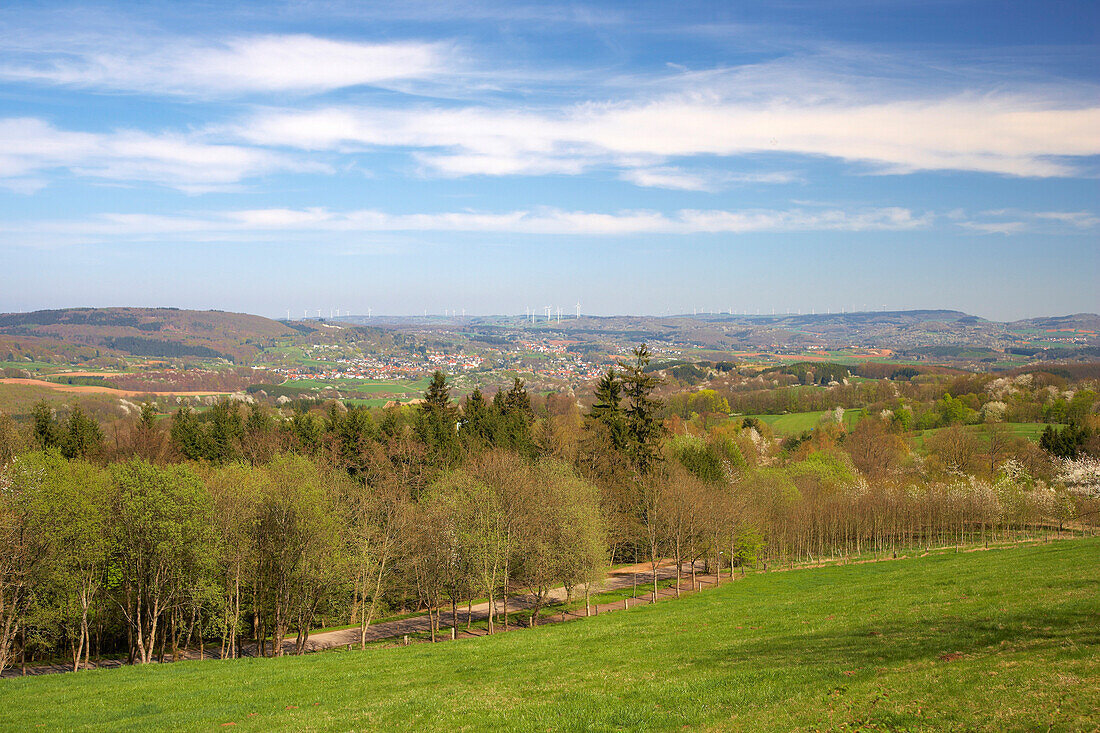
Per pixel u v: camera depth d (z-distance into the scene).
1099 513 93.50
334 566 51.03
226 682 31.92
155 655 56.00
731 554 76.75
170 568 48.25
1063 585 35.34
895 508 95.12
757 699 21.30
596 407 93.56
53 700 29.62
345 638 61.31
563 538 61.19
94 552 45.97
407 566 58.59
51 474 48.28
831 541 96.75
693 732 19.23
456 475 70.88
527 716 22.05
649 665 28.50
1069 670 19.94
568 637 39.00
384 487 74.00
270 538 50.06
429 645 41.22
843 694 20.67
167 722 24.98
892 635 28.53
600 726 20.25
